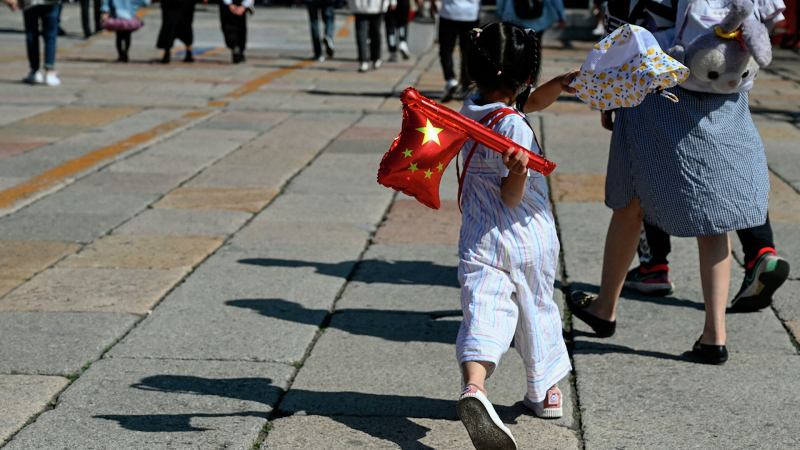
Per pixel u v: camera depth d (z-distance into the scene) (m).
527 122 2.64
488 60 2.62
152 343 3.53
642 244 4.16
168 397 3.05
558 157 7.25
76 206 5.64
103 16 12.89
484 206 2.71
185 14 13.12
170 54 13.61
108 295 4.07
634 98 2.74
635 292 4.22
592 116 9.15
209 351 3.46
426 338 3.64
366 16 12.48
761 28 3.11
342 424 2.89
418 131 2.54
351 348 3.52
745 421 2.92
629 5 3.37
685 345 3.58
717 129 3.24
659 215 3.33
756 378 3.25
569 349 3.55
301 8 25.17
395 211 5.64
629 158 3.38
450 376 3.27
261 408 2.98
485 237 2.70
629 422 2.91
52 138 7.68
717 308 3.36
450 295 4.16
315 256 4.71
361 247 4.89
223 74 12.09
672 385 3.20
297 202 5.81
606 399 3.08
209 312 3.88
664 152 3.27
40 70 11.41
